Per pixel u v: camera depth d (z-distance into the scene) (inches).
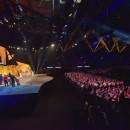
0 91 401.4
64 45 1282.0
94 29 627.8
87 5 452.4
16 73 1002.1
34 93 368.8
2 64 800.9
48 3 401.7
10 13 464.4
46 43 1129.4
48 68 1752.0
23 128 232.8
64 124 246.7
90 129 229.5
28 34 821.2
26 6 421.7
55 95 489.1
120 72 1181.1
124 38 697.0
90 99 383.9
